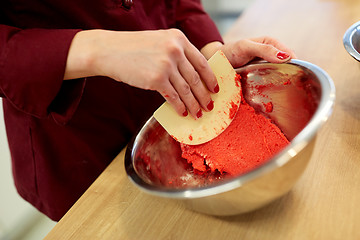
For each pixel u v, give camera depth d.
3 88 0.51
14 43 0.50
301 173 0.43
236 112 0.57
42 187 0.77
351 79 0.68
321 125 0.39
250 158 0.57
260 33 0.96
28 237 1.39
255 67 0.59
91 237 0.52
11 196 1.38
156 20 0.75
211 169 0.59
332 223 0.45
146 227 0.52
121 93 0.70
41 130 0.70
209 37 0.80
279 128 0.60
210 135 0.57
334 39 0.83
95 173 0.76
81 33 0.51
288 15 1.01
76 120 0.68
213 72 0.54
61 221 0.56
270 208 0.49
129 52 0.47
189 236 0.49
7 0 0.58
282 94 0.58
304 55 0.80
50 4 0.59
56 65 0.49
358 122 0.58
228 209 0.45
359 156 0.53
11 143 0.77
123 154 0.66
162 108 0.55
